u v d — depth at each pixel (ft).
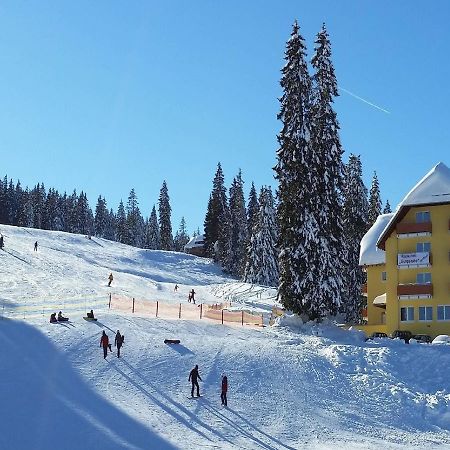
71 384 115.65
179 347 142.41
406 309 184.96
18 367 120.37
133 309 181.06
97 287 219.41
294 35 188.14
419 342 164.25
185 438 100.37
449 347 151.43
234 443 101.19
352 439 110.22
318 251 177.37
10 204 574.56
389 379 137.08
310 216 179.32
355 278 236.02
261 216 320.70
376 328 196.65
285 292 180.75
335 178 188.24
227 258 367.25
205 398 119.14
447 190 184.65
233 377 129.90
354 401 127.75
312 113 188.03
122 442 94.84
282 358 142.41
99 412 105.09
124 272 311.27
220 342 149.59
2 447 89.04
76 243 370.73
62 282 219.20
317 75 194.70
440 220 185.78
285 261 181.98
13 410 101.71
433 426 121.19
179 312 185.26
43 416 100.68
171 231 461.37
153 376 125.08
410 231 185.88
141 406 111.04
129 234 515.09
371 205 281.13
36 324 147.95
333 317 179.63
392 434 115.34
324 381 134.31
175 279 323.78
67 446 91.61
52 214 533.96
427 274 185.16
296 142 182.80
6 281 207.31
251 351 144.87
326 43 195.93
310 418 117.50
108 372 123.85
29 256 262.88
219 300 249.96
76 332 143.95
